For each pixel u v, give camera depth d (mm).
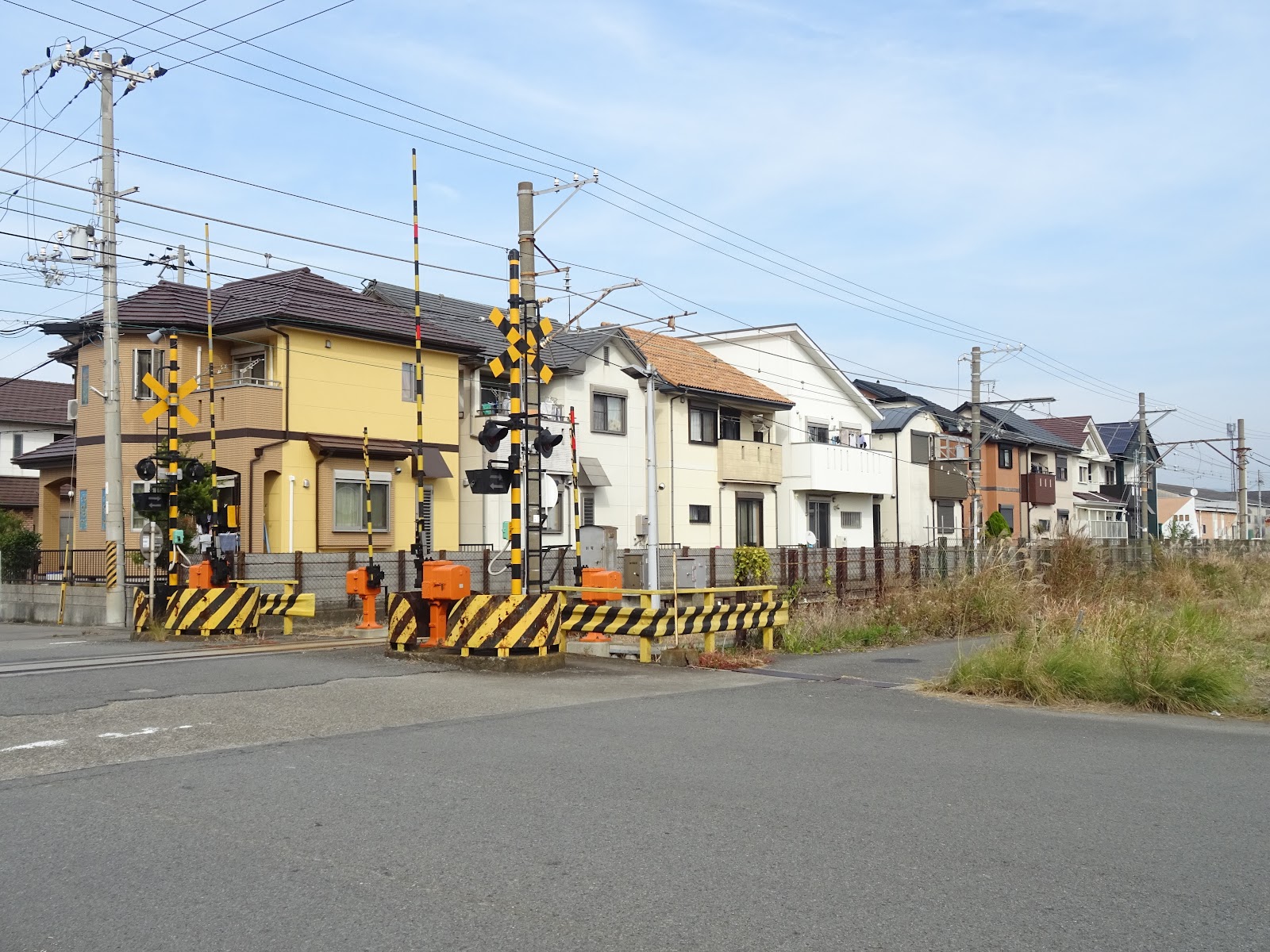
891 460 42125
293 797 6578
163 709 9703
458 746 8250
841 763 7824
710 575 21438
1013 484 51656
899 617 19734
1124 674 11602
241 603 16562
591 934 4375
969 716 10508
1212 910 4695
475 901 4750
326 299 25375
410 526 25766
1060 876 5156
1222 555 32250
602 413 31703
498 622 12883
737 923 4488
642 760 7773
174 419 16844
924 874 5152
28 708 9711
